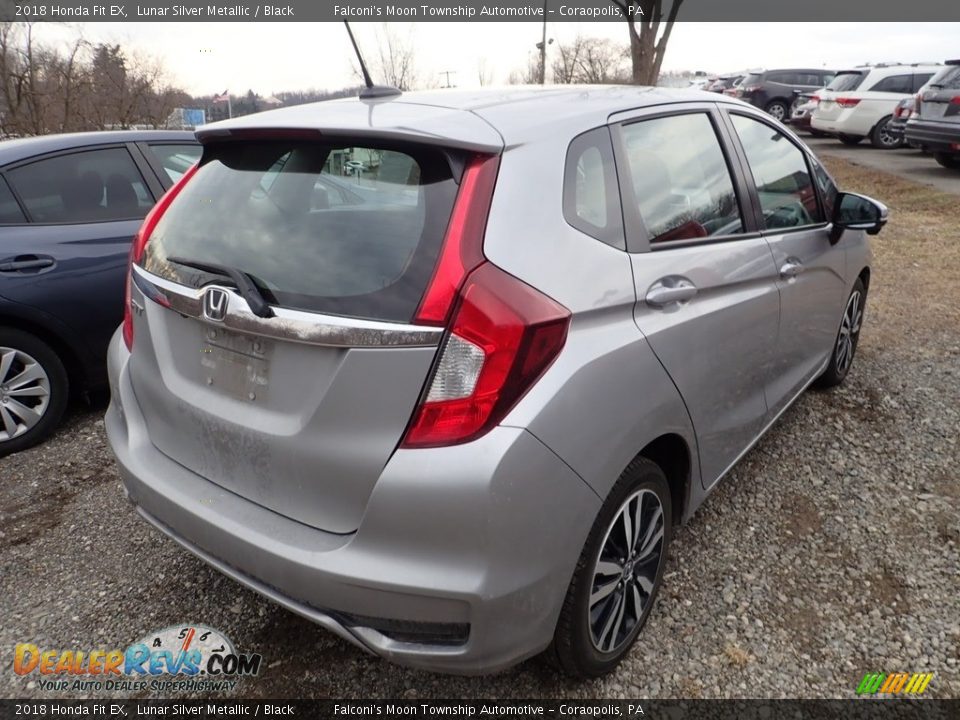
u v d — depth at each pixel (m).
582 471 1.85
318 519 1.85
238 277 1.88
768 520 3.00
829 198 3.61
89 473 3.50
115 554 2.88
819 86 20.84
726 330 2.49
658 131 2.46
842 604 2.52
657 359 2.12
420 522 1.70
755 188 2.91
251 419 1.93
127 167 4.16
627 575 2.22
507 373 1.69
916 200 9.73
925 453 3.49
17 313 3.60
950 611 2.48
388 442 1.72
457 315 1.69
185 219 2.24
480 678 2.26
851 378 4.36
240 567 1.95
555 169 1.97
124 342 2.52
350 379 1.73
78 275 3.78
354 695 2.21
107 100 16.58
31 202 3.76
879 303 5.81
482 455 1.67
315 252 1.88
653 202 2.30
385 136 1.87
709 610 2.50
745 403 2.80
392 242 1.80
